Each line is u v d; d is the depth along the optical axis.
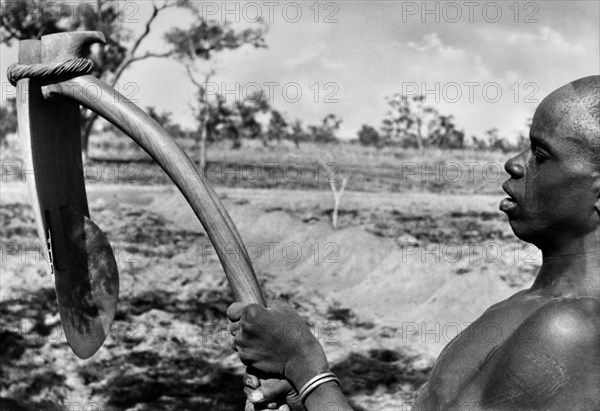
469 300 11.73
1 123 12.95
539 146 1.60
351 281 12.41
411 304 11.84
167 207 13.19
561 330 1.51
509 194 1.64
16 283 11.92
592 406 1.48
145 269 12.48
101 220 13.02
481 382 1.61
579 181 1.56
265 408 1.77
